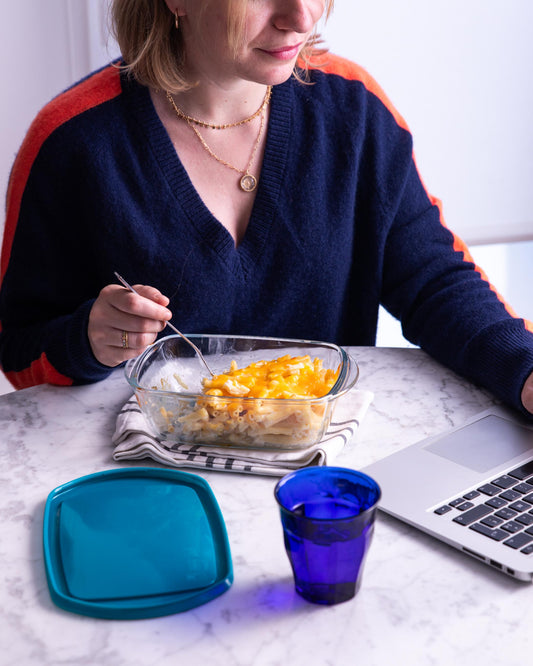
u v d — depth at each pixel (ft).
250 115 4.51
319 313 4.93
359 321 5.19
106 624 2.37
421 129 8.67
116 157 4.40
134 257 4.49
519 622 2.34
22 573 2.61
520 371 3.56
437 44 8.31
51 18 7.07
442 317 4.20
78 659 2.24
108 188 4.37
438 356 4.09
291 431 3.15
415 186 5.03
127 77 4.46
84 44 7.20
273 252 4.66
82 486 3.06
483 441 3.27
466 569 2.57
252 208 4.62
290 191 4.63
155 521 2.82
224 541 2.69
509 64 8.58
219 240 4.50
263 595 2.49
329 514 2.57
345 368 3.36
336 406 3.52
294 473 2.51
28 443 3.39
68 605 2.42
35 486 3.08
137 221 4.43
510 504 2.81
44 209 4.46
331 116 4.76
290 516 2.33
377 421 3.52
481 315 4.04
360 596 2.47
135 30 4.21
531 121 8.89
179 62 4.24
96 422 3.56
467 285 4.44
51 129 4.36
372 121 4.86
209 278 4.54
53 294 4.66
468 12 8.25
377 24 8.06
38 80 7.23
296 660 2.22
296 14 3.59
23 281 4.58
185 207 4.46
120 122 4.41
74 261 4.65
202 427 3.19
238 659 2.23
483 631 2.31
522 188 9.24
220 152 4.54
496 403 3.68
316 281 4.82
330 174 4.76
